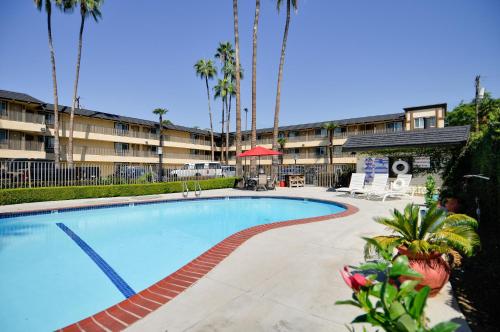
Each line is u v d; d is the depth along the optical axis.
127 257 6.39
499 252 4.95
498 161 6.07
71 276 5.29
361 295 1.45
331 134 40.81
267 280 3.96
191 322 2.95
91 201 13.56
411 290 1.38
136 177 17.78
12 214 10.29
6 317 3.86
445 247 3.36
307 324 2.86
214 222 10.48
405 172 15.92
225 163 45.34
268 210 12.97
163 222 10.44
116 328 2.89
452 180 14.27
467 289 3.65
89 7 24.55
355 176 15.34
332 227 7.23
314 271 4.27
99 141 36.03
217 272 4.30
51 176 14.51
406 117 33.12
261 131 49.25
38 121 28.17
